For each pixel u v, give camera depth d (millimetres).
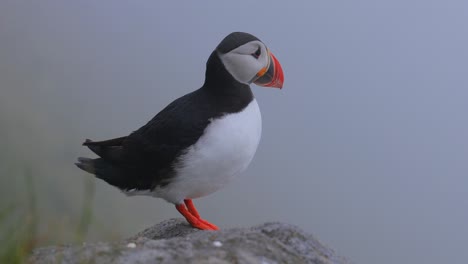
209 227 4852
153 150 4750
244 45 4820
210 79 4875
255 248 3279
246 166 4934
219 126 4664
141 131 4902
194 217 4914
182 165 4688
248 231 3537
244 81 4867
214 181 4836
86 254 3072
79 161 5203
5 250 2631
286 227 3641
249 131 4781
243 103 4836
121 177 5012
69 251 3129
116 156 4984
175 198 4902
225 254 3131
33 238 2732
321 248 3594
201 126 4652
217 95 4797
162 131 4715
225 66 4816
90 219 2664
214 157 4672
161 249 3172
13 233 2658
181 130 4645
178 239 3381
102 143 5129
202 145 4645
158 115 4934
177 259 3039
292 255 3359
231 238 3385
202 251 3166
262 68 4906
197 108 4730
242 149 4750
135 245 3246
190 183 4793
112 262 3006
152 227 4973
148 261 3020
